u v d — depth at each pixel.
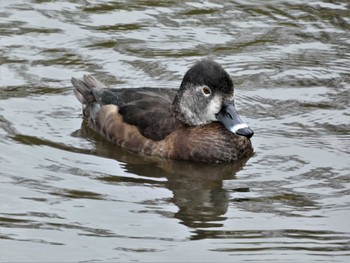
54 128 14.88
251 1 19.12
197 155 14.02
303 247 11.51
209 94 14.08
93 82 15.49
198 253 11.36
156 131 14.28
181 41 17.61
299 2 19.16
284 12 18.75
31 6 18.58
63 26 17.92
